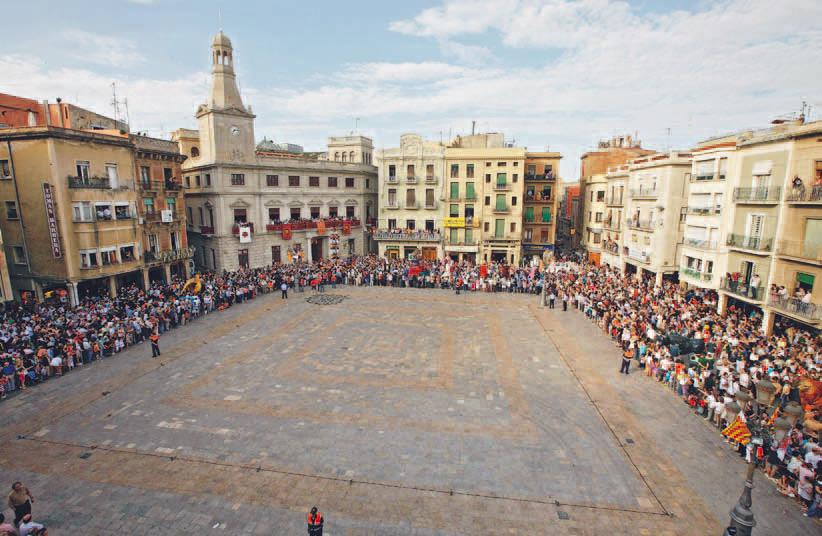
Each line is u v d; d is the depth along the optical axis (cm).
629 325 2731
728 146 3139
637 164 4347
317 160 5353
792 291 2569
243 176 4728
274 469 1553
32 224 3250
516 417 1908
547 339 2897
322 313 3503
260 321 3297
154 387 2198
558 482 1492
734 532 1070
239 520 1314
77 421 1883
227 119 4538
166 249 4141
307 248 5328
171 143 4191
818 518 1319
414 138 5516
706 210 3369
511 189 5359
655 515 1344
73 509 1359
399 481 1491
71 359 2406
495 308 3666
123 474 1530
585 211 6044
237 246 4747
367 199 6038
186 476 1518
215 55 4481
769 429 1606
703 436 1770
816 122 2406
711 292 3391
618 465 1584
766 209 2759
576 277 4366
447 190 5531
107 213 3481
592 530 1283
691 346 2392
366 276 4547
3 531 1109
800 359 2092
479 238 5522
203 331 3067
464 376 2320
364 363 2492
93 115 4225
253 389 2170
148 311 3056
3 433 1795
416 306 3716
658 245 3922
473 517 1332
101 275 3422
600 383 2241
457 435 1769
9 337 2461
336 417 1905
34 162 3138
